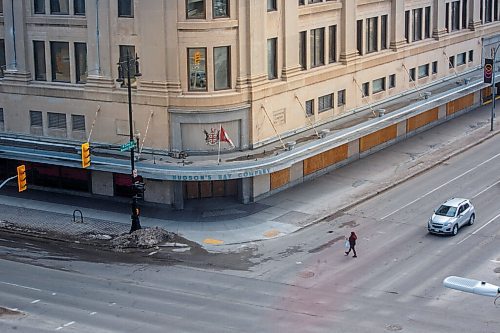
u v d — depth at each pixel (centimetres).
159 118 6247
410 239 5638
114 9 6266
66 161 6378
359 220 6038
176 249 5550
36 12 6662
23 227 5981
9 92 6888
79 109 6612
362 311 4494
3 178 6956
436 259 5262
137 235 5675
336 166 7212
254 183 6338
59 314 4538
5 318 4494
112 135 6500
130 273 5159
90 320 4444
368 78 7725
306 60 6938
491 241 5562
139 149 6381
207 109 6172
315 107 7081
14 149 6600
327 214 6150
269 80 6581
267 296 4741
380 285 4872
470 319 4366
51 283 5003
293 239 5691
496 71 9362
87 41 6450
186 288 4897
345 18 7300
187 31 6069
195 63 6153
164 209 6266
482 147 7888
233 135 6353
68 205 6419
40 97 6762
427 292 4750
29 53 6756
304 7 6819
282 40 6631
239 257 5397
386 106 7856
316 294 4753
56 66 6694
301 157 6419
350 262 5250
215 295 4775
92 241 5719
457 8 9156
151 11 6088
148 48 6162
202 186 6378
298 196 6531
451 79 9081
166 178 5981
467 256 5303
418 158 7525
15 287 4944
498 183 6812
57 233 5866
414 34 8462
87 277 5100
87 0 6366
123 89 6384
